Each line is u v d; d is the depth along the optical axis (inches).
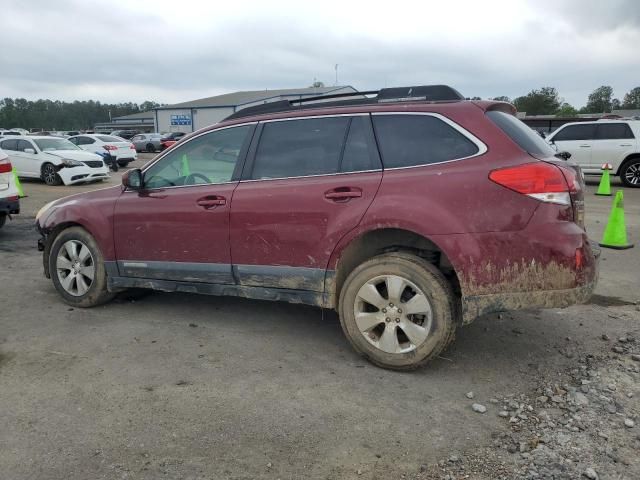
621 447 112.7
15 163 663.1
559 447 112.8
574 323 185.0
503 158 135.9
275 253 159.3
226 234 165.9
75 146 710.5
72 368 150.6
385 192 144.0
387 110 151.6
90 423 122.3
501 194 133.4
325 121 159.2
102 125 3558.1
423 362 144.1
